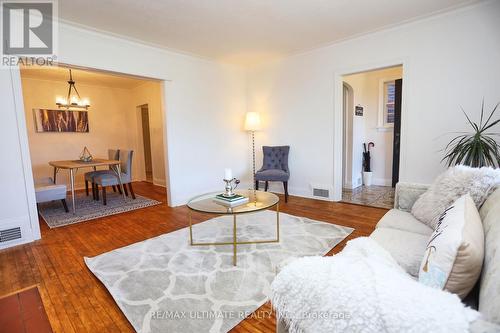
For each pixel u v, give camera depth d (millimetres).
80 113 5852
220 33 3418
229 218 3469
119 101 6445
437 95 3117
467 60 2910
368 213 3564
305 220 3299
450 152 2971
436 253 898
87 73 4965
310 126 4324
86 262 2316
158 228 3170
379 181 5426
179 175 4238
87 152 5195
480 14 2799
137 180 6719
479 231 1007
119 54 3488
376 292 678
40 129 5332
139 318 1595
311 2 2660
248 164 5328
